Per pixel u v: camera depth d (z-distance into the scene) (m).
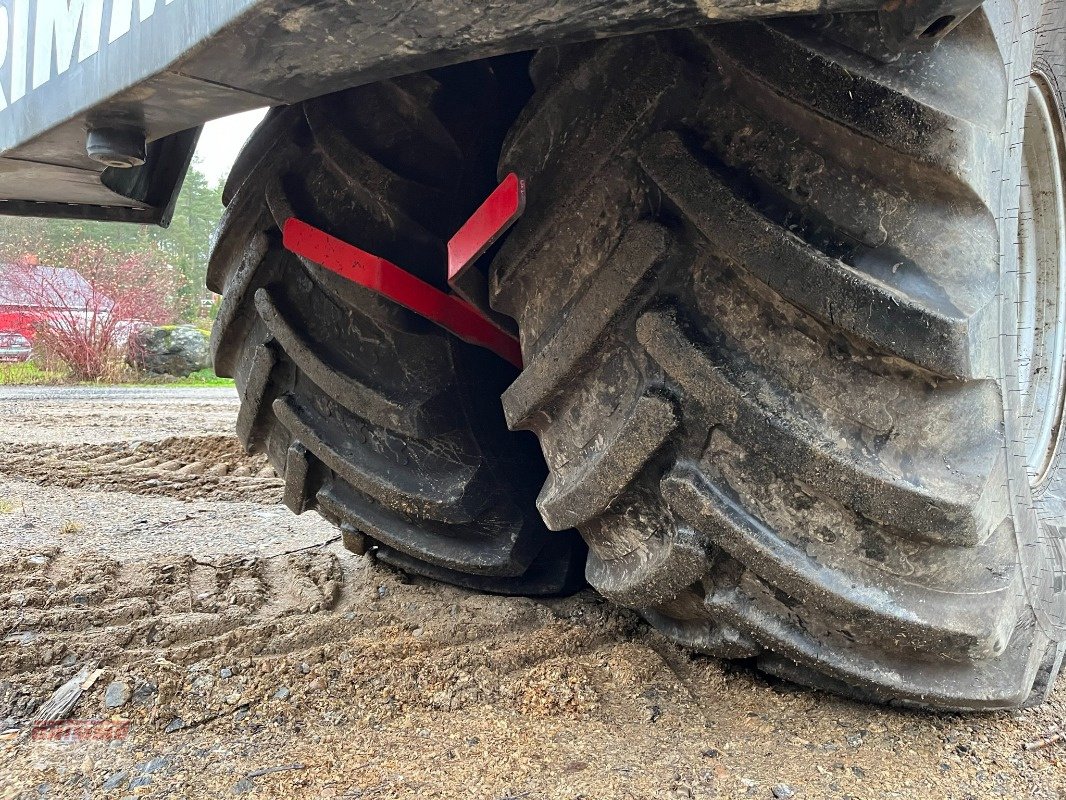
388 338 1.68
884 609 1.22
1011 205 1.23
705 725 1.56
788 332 1.17
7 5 1.36
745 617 1.35
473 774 1.39
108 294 15.20
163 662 1.72
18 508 3.34
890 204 1.10
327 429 1.82
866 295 1.08
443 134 1.57
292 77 1.02
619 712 1.61
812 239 1.11
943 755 1.48
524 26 0.89
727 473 1.24
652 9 0.85
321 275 1.62
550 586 2.09
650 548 1.39
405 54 0.96
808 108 1.06
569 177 1.26
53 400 9.10
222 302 1.89
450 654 1.81
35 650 1.78
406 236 1.57
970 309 1.10
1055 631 1.58
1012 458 1.31
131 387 12.67
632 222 1.22
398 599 2.16
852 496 1.16
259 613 2.08
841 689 1.54
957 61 1.06
